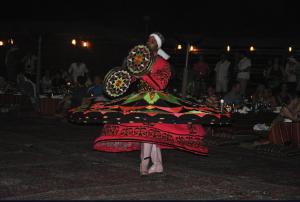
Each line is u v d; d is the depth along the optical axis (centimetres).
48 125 1091
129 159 736
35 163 692
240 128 986
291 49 1758
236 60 1727
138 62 608
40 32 1369
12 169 651
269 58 1920
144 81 620
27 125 1083
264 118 1038
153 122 592
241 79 1568
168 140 600
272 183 628
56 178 610
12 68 1716
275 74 1566
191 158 772
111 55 2041
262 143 896
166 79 612
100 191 555
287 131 878
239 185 607
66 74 1662
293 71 1556
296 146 870
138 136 593
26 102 1322
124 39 1925
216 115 622
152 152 649
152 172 649
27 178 605
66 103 1209
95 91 1104
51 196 529
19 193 538
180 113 602
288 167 738
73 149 805
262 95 1187
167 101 613
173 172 661
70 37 1881
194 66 1617
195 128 624
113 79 639
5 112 1292
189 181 617
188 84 1375
